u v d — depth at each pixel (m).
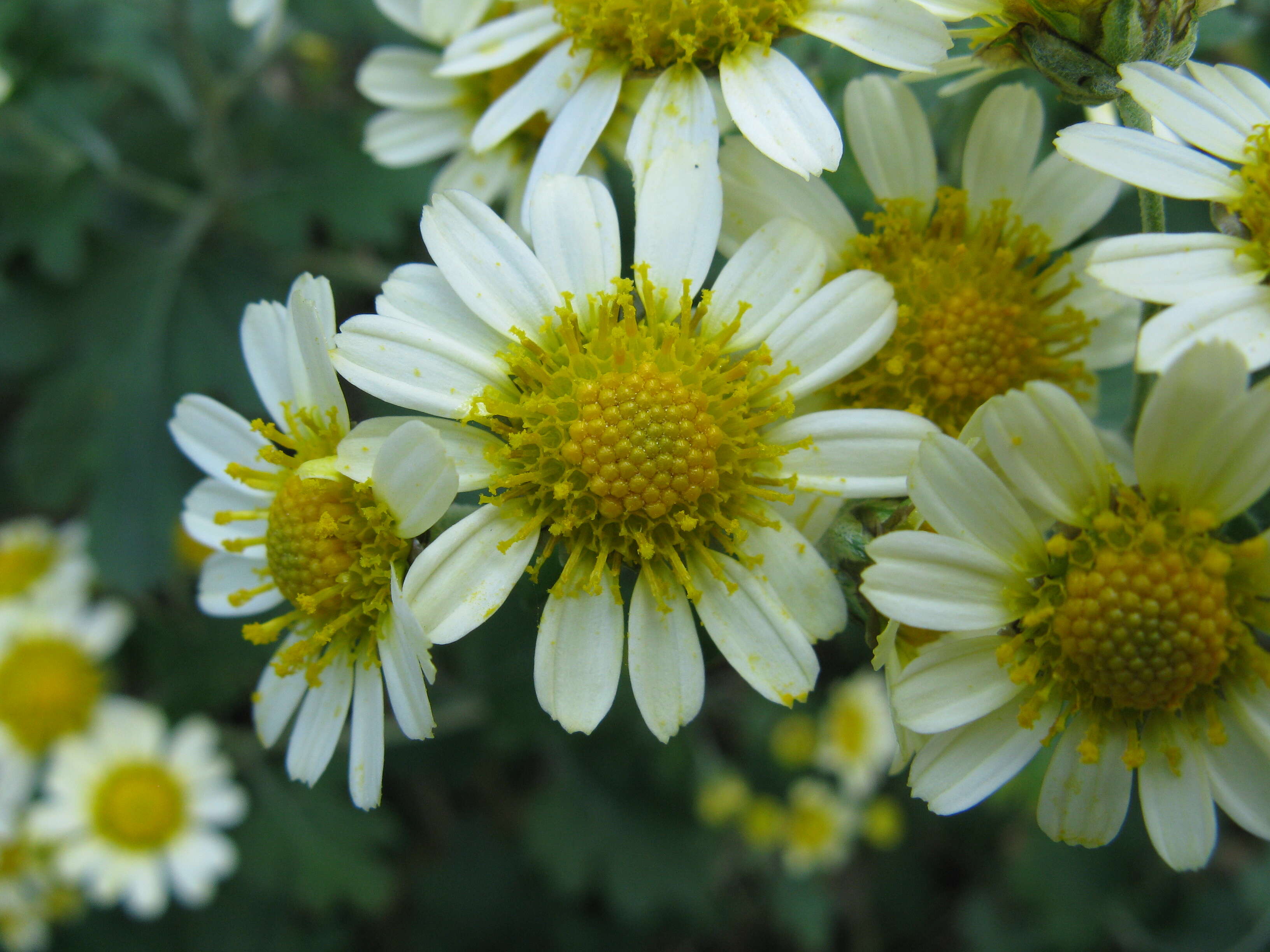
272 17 0.19
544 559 0.12
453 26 0.15
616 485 0.12
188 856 0.24
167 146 0.25
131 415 0.24
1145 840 0.26
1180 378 0.12
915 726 0.12
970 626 0.12
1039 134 0.14
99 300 0.24
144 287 0.24
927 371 0.14
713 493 0.13
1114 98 0.13
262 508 0.14
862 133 0.14
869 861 0.30
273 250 0.25
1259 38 0.20
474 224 0.13
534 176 0.14
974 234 0.14
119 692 0.26
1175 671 0.12
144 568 0.23
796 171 0.13
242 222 0.24
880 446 0.12
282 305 0.14
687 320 0.13
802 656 0.12
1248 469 0.12
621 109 0.14
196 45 0.22
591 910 0.28
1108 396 0.16
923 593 0.12
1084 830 0.12
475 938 0.27
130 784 0.24
